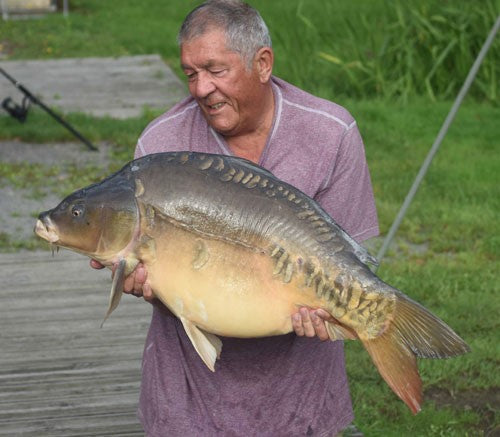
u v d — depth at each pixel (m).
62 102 14.12
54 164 11.22
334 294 3.08
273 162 3.42
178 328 3.50
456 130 12.23
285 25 15.84
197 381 3.52
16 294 7.25
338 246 3.11
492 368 6.40
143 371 3.66
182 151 3.28
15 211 9.62
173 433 3.52
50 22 20.70
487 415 5.90
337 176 3.46
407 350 3.04
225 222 3.13
